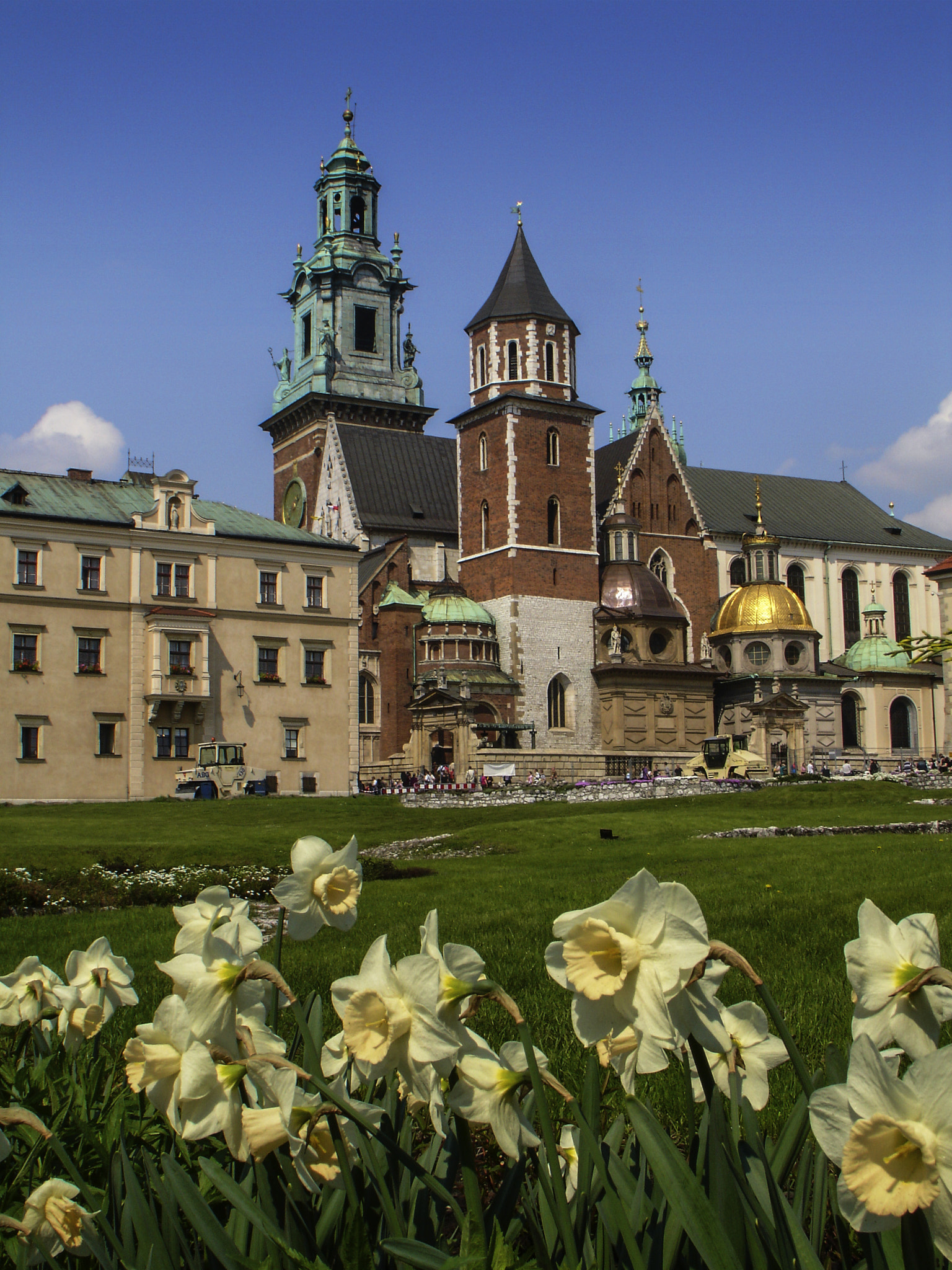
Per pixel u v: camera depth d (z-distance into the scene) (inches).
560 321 4232.3
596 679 4099.4
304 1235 195.2
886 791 2541.8
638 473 4461.1
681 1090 371.2
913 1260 143.2
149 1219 196.5
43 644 2950.3
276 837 1925.4
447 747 3727.9
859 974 157.0
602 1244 180.4
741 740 4180.6
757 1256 171.8
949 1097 127.0
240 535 3230.8
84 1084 281.0
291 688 3277.6
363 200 5231.3
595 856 1530.5
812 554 4800.7
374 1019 162.9
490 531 4151.1
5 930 898.1
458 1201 221.9
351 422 4940.9
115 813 2481.5
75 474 3233.3
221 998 181.3
